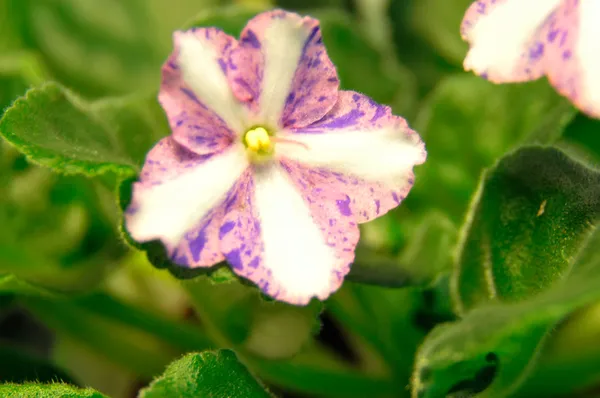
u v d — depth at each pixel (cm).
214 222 27
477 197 28
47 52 35
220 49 27
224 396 26
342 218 26
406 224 33
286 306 29
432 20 36
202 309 30
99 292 32
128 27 35
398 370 32
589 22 26
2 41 35
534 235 27
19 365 31
